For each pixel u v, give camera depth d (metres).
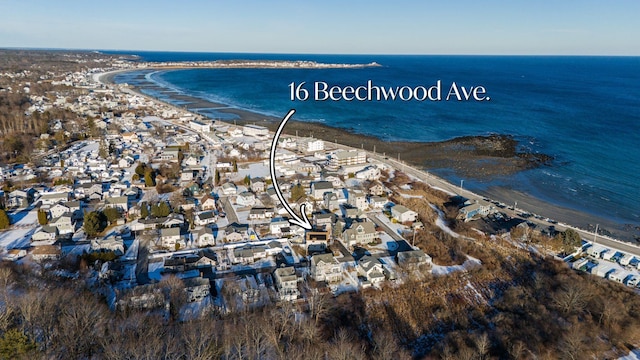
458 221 93.69
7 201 93.81
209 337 49.94
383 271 71.62
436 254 77.81
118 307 57.88
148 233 82.81
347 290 67.19
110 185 108.31
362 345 55.38
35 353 42.12
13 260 70.50
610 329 59.22
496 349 55.34
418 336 59.16
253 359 46.91
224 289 64.56
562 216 100.56
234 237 80.69
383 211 96.25
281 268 67.69
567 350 54.12
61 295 55.66
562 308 63.25
